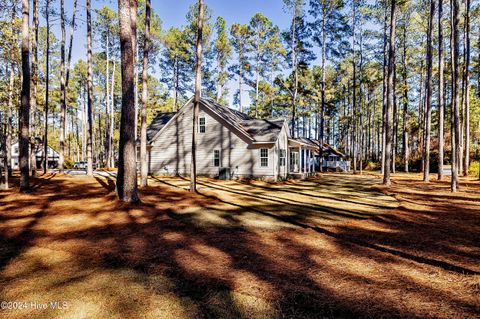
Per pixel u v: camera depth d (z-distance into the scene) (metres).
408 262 4.71
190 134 22.48
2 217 7.98
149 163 23.69
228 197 12.20
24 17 12.02
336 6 27.62
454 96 14.42
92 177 19.08
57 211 8.82
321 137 32.34
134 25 14.26
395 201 11.34
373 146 56.34
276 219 8.16
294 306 3.30
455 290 3.67
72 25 22.83
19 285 3.87
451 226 7.21
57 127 57.59
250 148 20.67
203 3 13.23
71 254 5.12
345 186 17.34
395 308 3.23
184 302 3.41
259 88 37.47
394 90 29.53
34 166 18.95
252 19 32.75
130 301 3.43
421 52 26.47
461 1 20.78
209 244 5.77
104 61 35.06
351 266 4.54
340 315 3.12
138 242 5.88
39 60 27.66
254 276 4.14
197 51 13.38
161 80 39.34
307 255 5.09
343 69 36.38
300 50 31.08
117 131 48.41
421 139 39.06
